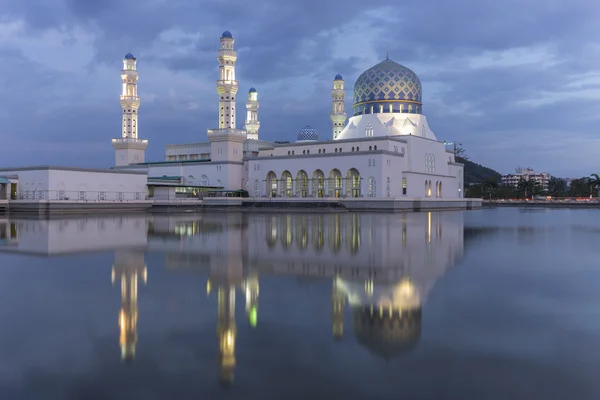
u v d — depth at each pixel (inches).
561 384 403.9
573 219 2736.2
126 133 5255.9
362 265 973.8
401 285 780.6
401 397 382.3
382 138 4148.6
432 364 446.3
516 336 520.7
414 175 4384.8
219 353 477.1
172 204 4151.1
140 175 4180.6
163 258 1072.8
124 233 1701.5
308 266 959.6
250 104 5880.9
